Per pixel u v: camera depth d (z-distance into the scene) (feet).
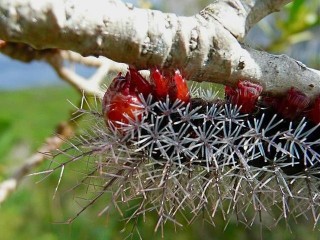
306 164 0.28
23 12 0.20
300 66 0.26
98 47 0.22
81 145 0.27
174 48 0.23
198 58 0.24
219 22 0.24
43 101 0.95
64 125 0.40
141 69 0.25
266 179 0.28
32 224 0.67
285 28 0.54
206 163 0.26
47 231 0.66
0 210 0.66
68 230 0.61
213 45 0.24
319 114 0.27
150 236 0.60
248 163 0.27
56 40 0.21
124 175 0.26
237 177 0.27
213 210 0.28
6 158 0.56
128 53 0.22
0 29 0.20
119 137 0.25
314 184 0.28
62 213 0.62
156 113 0.25
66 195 0.62
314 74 0.26
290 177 0.27
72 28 0.21
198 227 0.62
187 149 0.25
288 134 0.26
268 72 0.25
